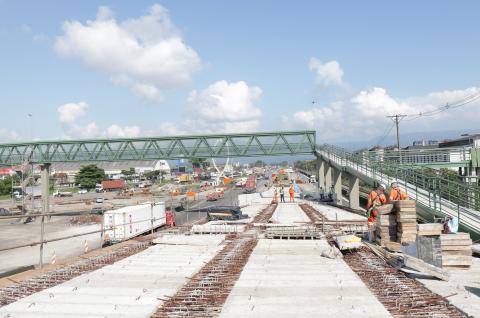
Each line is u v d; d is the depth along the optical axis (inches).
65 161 2573.8
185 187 5088.6
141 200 3681.1
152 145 2571.4
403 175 1363.2
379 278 504.4
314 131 2529.5
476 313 365.7
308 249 714.2
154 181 6948.8
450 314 369.1
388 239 674.8
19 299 438.9
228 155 2554.1
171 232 1010.7
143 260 644.1
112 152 2571.4
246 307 395.5
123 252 725.3
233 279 507.5
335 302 408.5
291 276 520.7
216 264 604.4
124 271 563.8
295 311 382.3
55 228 2228.1
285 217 1359.5
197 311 387.5
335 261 620.4
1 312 389.7
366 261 606.9
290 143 2546.8
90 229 2103.8
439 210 962.1
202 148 2559.1
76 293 457.4
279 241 809.5
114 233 1427.2
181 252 715.4
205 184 5561.0
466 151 2092.8
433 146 3922.2
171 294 447.5
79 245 1626.5
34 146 2581.2
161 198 3855.8
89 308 398.3
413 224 652.7
